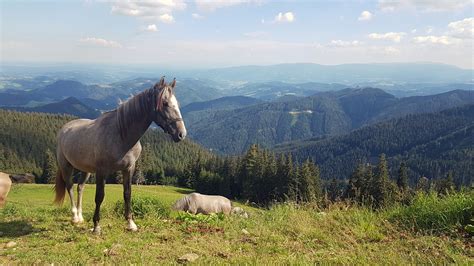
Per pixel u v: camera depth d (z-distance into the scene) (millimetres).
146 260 5809
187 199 12219
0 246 6855
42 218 9188
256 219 8594
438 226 6727
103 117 7805
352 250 6027
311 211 8602
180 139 7410
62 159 8734
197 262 5566
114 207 9852
